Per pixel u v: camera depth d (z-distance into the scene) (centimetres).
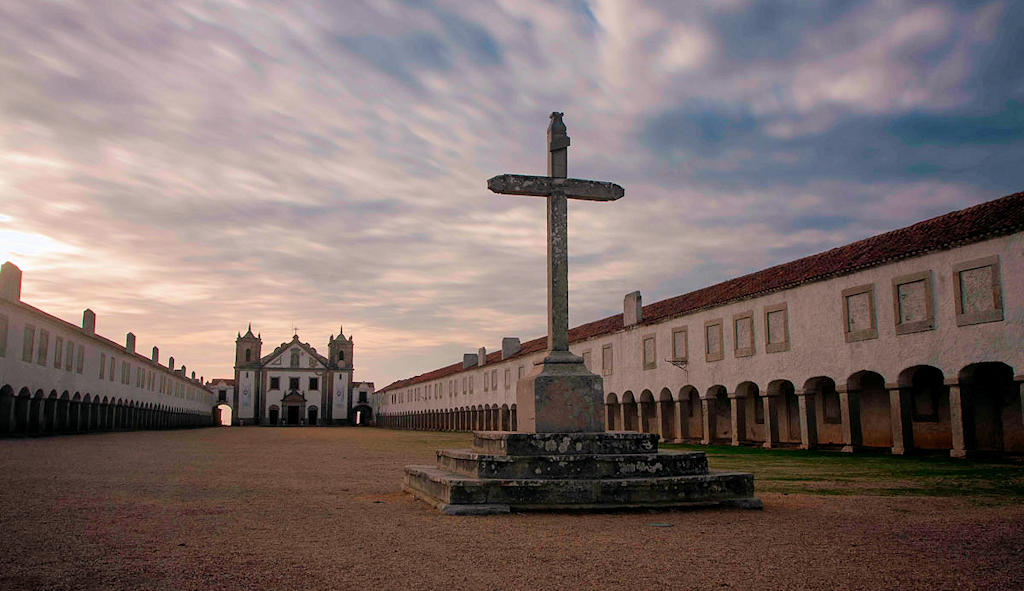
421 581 482
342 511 824
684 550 586
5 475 1233
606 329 3825
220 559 550
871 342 2066
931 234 1986
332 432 5725
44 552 571
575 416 923
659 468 858
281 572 507
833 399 2578
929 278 1891
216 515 791
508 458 833
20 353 3005
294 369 9844
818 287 2295
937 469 1465
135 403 5384
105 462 1598
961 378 1791
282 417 9744
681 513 795
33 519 745
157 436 3584
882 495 1011
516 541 625
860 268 2103
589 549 589
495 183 984
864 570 517
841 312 2189
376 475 1373
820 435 2630
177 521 744
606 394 3791
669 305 3400
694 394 3350
